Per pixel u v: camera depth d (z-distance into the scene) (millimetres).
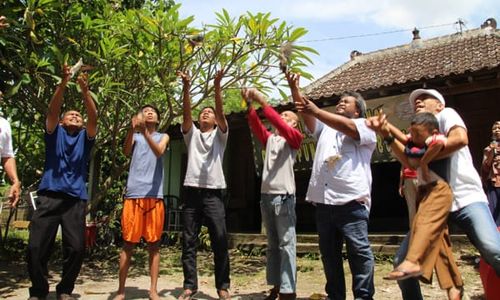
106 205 8438
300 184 10867
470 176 2895
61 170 3941
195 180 4188
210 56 5676
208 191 4207
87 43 5797
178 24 5242
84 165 4094
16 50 4984
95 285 5230
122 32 5535
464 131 2875
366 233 3502
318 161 3746
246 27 5207
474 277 5473
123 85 5934
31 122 6859
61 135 4023
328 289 3680
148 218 4168
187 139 4383
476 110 7945
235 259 7703
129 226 4141
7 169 3988
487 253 2715
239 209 10609
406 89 7180
